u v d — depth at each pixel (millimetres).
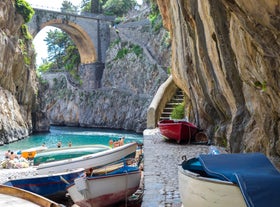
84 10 75875
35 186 13141
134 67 57594
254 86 7273
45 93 71938
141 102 53656
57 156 19766
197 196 4992
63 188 13711
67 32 64625
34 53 46875
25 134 41062
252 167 4996
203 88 13148
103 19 65188
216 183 4707
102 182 11062
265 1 4410
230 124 11242
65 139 40625
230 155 5301
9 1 38281
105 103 59938
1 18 36719
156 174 9969
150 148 14164
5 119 36250
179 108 21828
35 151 22781
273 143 7027
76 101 65312
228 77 9227
